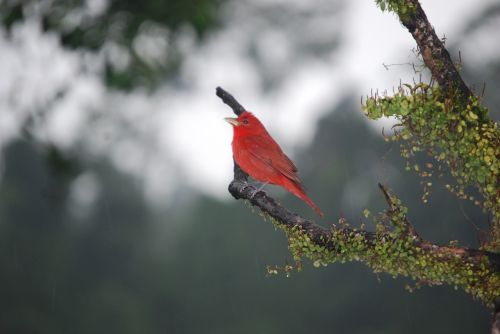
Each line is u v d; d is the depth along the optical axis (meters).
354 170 22.67
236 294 24.80
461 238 18.64
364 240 4.31
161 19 8.37
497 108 17.69
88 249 26.75
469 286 4.12
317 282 23.59
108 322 24.72
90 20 8.45
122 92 9.00
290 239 4.66
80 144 22.41
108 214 27.42
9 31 8.61
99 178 27.12
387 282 22.30
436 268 4.14
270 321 23.55
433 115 4.20
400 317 21.62
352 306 22.70
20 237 24.91
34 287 24.62
